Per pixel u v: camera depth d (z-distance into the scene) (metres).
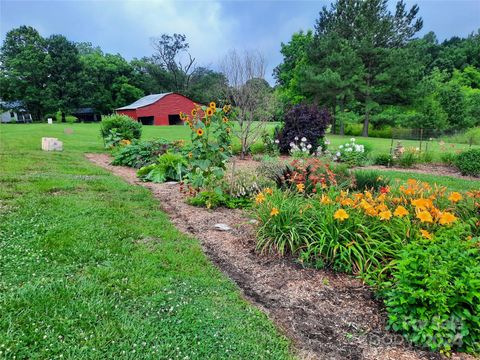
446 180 7.43
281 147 11.28
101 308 2.09
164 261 2.85
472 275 1.91
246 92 11.20
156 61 51.22
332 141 17.94
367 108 24.50
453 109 25.88
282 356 1.83
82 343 1.78
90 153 10.84
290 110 11.99
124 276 2.53
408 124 25.05
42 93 39.19
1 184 4.94
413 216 3.07
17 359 1.62
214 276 2.69
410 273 2.05
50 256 2.73
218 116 4.61
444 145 12.49
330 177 4.46
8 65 39.66
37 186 4.95
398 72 22.33
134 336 1.87
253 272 2.83
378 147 13.60
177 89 50.38
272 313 2.26
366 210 3.04
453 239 2.45
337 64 24.22
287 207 3.35
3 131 16.78
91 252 2.85
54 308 2.03
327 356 1.86
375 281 2.52
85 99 41.50
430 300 1.93
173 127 27.36
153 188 5.84
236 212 4.48
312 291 2.53
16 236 3.05
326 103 26.64
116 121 11.73
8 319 1.88
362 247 2.83
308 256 2.96
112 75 45.00
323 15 27.61
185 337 1.91
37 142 12.10
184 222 4.05
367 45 23.38
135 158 8.39
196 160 4.55
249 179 5.20
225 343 1.89
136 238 3.31
